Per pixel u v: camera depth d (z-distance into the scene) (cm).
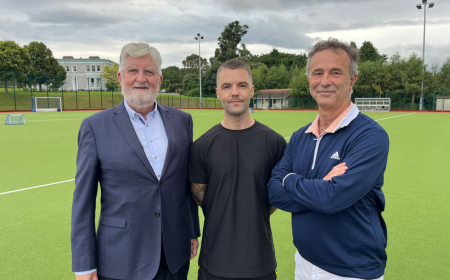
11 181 601
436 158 836
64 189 551
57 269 298
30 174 656
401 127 1716
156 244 197
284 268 305
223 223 204
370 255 175
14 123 1891
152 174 195
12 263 308
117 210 193
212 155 211
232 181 206
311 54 196
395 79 4128
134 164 191
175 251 207
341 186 164
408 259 315
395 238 361
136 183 193
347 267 173
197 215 243
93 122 196
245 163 207
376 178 169
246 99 209
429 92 3934
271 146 216
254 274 201
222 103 213
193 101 5106
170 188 203
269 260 208
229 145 211
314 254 182
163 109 217
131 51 193
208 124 1805
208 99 5100
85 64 7575
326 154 184
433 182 599
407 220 414
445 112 3562
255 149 210
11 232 378
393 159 824
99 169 197
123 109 203
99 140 193
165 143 206
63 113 3200
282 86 5928
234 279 200
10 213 439
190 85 6669
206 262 210
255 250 202
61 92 4428
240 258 200
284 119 2291
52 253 328
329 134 187
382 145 171
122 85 201
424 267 301
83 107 4234
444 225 397
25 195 518
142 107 197
